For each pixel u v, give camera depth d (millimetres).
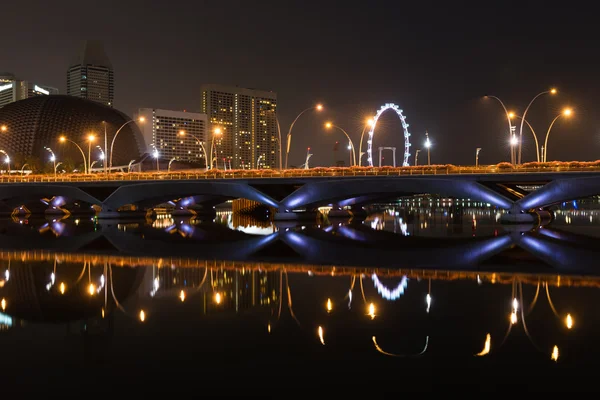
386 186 66188
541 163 61625
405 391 9406
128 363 11062
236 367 10742
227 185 76000
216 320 14781
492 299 17484
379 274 23469
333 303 17016
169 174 83750
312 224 67562
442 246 37000
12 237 47781
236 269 25359
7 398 9297
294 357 11375
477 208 153375
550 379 9938
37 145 179125
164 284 20953
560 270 24438
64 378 10227
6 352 11914
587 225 61188
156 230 57812
